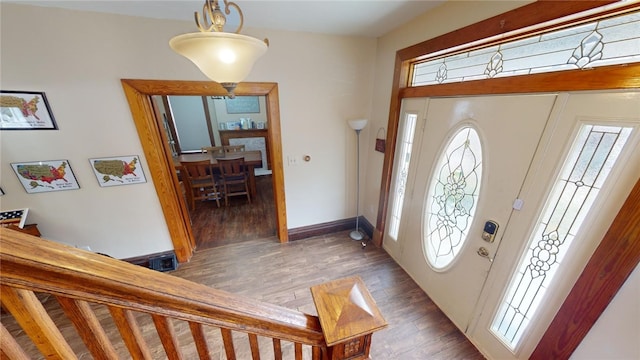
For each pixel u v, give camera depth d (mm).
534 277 1350
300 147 2734
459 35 1552
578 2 989
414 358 1732
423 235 2227
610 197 1004
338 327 798
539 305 1331
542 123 1206
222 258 2844
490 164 1519
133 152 2217
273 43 2217
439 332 1907
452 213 1896
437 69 1936
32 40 1687
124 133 2131
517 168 1354
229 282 2486
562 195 1181
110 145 2131
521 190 1344
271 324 726
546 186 1224
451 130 1793
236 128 5715
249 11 1768
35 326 466
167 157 2506
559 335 1236
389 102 2457
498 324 1604
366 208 3283
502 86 1377
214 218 3818
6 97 1766
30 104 1825
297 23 2031
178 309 581
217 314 633
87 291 475
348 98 2684
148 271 554
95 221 2348
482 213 1612
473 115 1599
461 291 1865
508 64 1384
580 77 1036
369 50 2541
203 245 3098
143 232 2547
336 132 2807
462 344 1816
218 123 5738
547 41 1186
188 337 1917
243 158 4039
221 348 1841
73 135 2008
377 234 2996
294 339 792
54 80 1821
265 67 2273
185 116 5590
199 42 873
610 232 999
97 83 1921
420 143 2146
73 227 2301
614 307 1021
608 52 974
